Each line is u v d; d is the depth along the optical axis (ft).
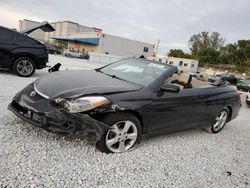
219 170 11.57
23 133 11.20
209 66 201.98
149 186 9.16
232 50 214.69
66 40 196.44
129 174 9.67
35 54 26.55
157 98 11.92
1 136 10.58
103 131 10.18
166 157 11.77
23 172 8.45
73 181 8.53
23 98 10.95
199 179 10.37
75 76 12.57
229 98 17.13
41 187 7.88
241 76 153.58
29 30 29.25
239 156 13.89
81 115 9.77
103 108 10.05
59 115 9.82
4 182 7.76
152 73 13.32
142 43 179.63
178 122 13.51
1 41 24.64
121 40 167.94
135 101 10.99
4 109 14.06
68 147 10.71
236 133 18.89
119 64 15.56
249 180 11.09
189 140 14.92
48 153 9.95
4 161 8.85
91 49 166.40
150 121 11.87
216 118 16.92
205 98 14.88
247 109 33.68
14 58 25.58
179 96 13.05
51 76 12.69
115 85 11.61
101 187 8.54
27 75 26.68
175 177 10.14
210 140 15.74
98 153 10.71
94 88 10.69
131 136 11.33
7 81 22.84
